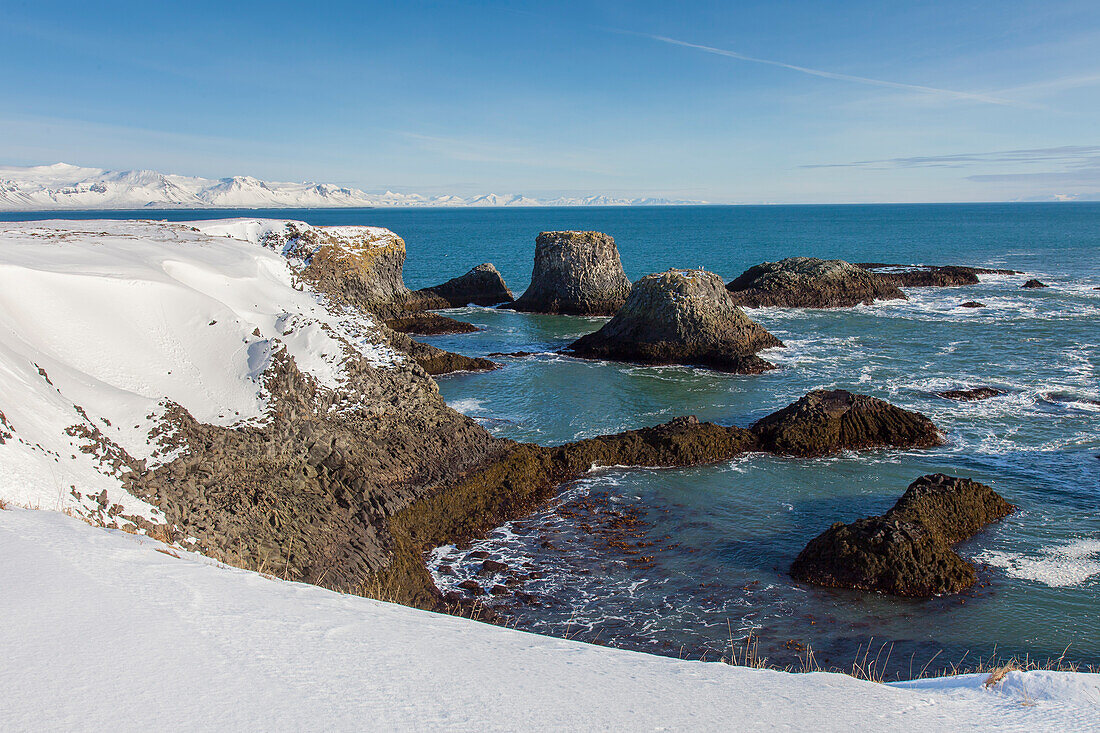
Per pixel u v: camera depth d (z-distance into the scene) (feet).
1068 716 17.10
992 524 56.34
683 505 61.05
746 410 88.74
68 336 48.55
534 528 57.47
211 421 48.32
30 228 83.25
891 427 74.95
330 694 14.43
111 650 15.11
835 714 16.52
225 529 40.04
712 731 14.79
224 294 67.31
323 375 59.82
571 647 20.57
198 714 12.88
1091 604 45.11
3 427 33.14
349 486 52.47
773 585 48.42
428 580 49.06
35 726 11.84
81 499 32.30
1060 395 91.71
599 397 95.66
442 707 14.49
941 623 43.42
